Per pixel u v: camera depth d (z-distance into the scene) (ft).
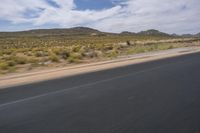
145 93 33.06
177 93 32.76
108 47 174.70
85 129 19.79
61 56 111.55
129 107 26.22
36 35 652.89
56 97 31.89
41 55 122.11
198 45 227.40
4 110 26.30
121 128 19.93
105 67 69.77
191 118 22.47
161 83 40.50
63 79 48.44
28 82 46.32
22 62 87.51
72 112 24.67
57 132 19.31
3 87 41.78
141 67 66.03
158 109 25.39
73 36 637.71
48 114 24.22
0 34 642.22
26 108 26.81
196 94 31.99
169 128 19.97
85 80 45.96
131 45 232.94
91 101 29.12
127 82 42.22
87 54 118.93
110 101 28.96
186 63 71.82
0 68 73.05
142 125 20.65
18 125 21.25
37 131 19.65
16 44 304.71
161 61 82.33
